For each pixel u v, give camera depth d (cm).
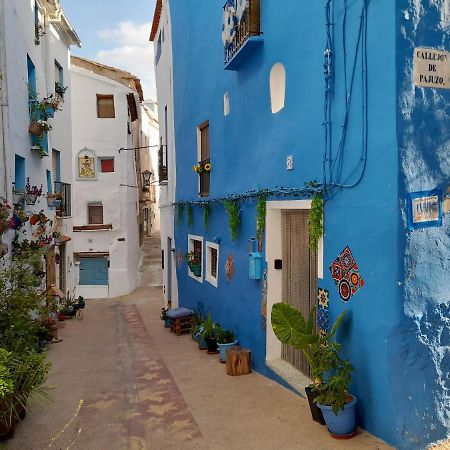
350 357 506
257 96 760
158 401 632
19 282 785
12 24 924
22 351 638
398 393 448
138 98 2719
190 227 1269
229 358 748
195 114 1192
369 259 475
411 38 441
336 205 529
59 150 1514
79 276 2317
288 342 516
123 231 2333
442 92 455
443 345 464
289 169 643
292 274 693
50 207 1319
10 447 497
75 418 578
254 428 527
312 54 577
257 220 748
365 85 476
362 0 479
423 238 450
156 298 2206
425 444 459
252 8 731
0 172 839
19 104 973
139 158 3036
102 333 1240
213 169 1038
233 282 900
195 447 491
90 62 2434
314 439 484
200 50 1124
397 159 437
